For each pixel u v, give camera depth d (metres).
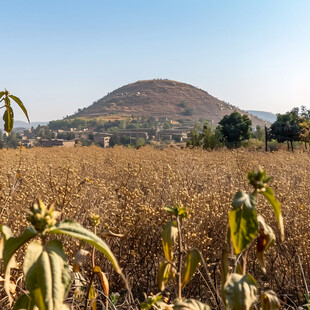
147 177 6.86
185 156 12.63
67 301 2.61
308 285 3.67
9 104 2.29
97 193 5.38
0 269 2.47
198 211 4.09
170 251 1.57
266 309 1.20
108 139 153.88
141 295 3.63
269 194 1.08
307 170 9.32
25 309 1.04
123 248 3.89
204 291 3.46
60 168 6.11
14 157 9.07
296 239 3.83
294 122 36.62
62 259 0.88
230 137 40.50
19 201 4.07
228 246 1.27
